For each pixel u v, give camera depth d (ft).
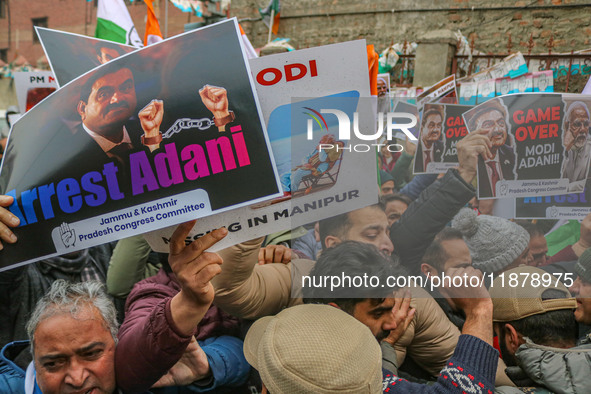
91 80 3.94
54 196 3.95
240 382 5.83
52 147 3.97
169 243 4.13
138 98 3.87
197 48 3.88
